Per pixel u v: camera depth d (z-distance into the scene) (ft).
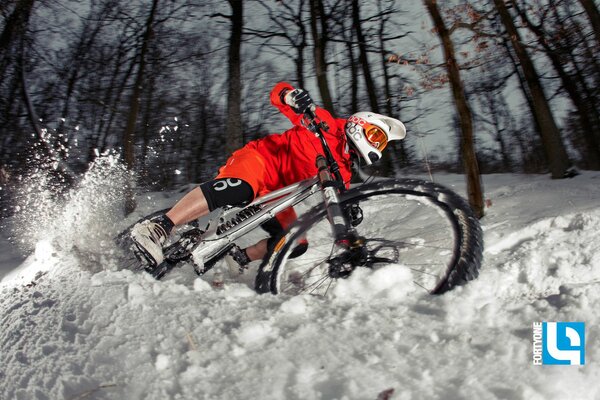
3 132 53.52
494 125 60.70
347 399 7.71
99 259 16.10
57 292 13.19
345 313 10.11
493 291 12.27
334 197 11.80
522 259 12.67
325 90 45.96
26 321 11.98
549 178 29.22
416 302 10.56
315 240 13.19
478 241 11.12
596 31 27.48
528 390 7.53
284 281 12.73
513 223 15.25
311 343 9.11
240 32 44.37
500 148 60.44
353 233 11.60
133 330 10.23
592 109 42.75
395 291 11.08
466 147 16.89
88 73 62.23
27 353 10.45
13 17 46.24
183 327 10.04
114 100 62.08
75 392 8.84
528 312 9.78
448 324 9.52
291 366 8.57
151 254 13.23
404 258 12.92
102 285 12.56
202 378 8.54
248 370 8.58
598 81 40.81
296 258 13.14
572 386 7.80
